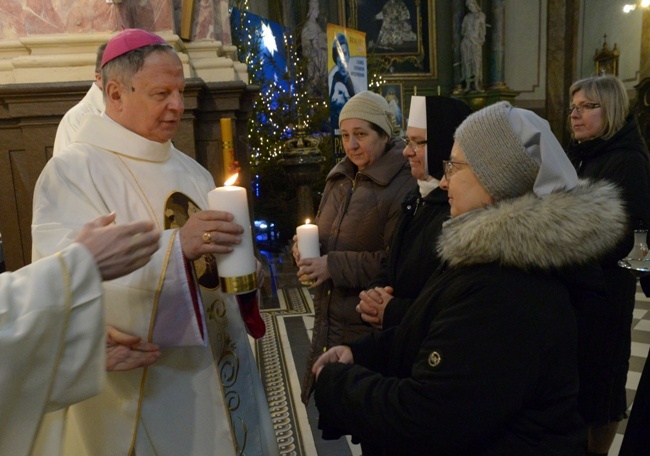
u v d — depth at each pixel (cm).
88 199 139
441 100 144
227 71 410
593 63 1287
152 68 143
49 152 318
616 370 205
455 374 90
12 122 321
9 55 333
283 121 784
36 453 113
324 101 942
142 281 126
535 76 1338
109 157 148
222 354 160
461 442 90
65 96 312
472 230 95
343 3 1219
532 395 93
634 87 1080
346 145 204
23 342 82
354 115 199
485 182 100
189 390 147
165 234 127
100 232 93
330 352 125
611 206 94
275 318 445
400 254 156
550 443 95
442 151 144
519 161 98
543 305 92
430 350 95
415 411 93
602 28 1253
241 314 170
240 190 120
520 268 94
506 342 89
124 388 139
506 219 92
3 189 327
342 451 242
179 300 129
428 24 1279
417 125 155
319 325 208
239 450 159
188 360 147
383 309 151
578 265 95
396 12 1264
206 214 120
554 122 1339
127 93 146
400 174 198
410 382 96
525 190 100
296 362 349
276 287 540
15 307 84
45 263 88
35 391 86
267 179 758
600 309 199
